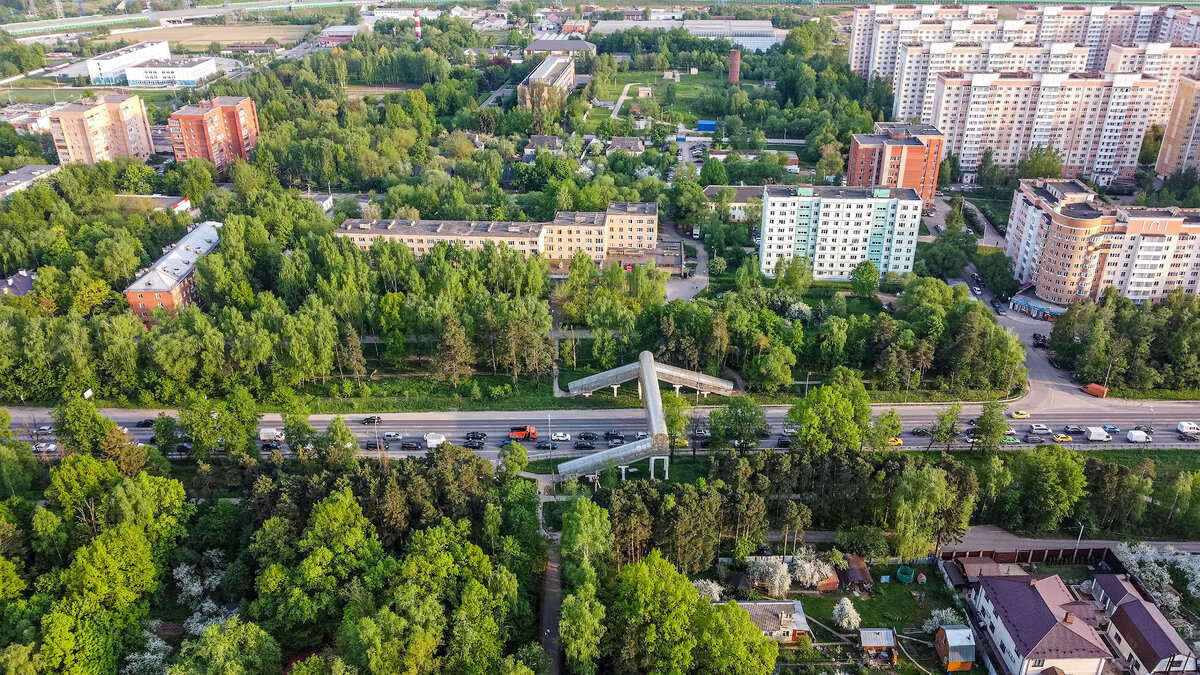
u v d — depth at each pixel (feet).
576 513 643.04
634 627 584.40
